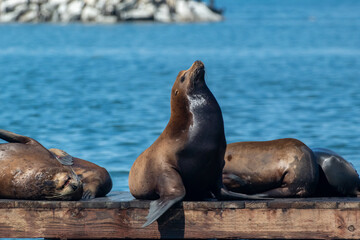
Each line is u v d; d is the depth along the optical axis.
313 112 86.56
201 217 30.91
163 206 29.84
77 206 31.56
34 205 31.86
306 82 134.88
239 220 30.81
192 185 32.66
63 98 105.88
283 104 96.50
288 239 31.14
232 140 64.75
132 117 82.44
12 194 34.56
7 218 32.06
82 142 63.94
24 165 34.91
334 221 30.45
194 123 31.98
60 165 36.31
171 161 32.00
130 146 61.88
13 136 36.69
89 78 146.38
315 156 34.91
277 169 34.31
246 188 35.28
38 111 88.50
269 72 162.12
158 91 117.75
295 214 30.61
